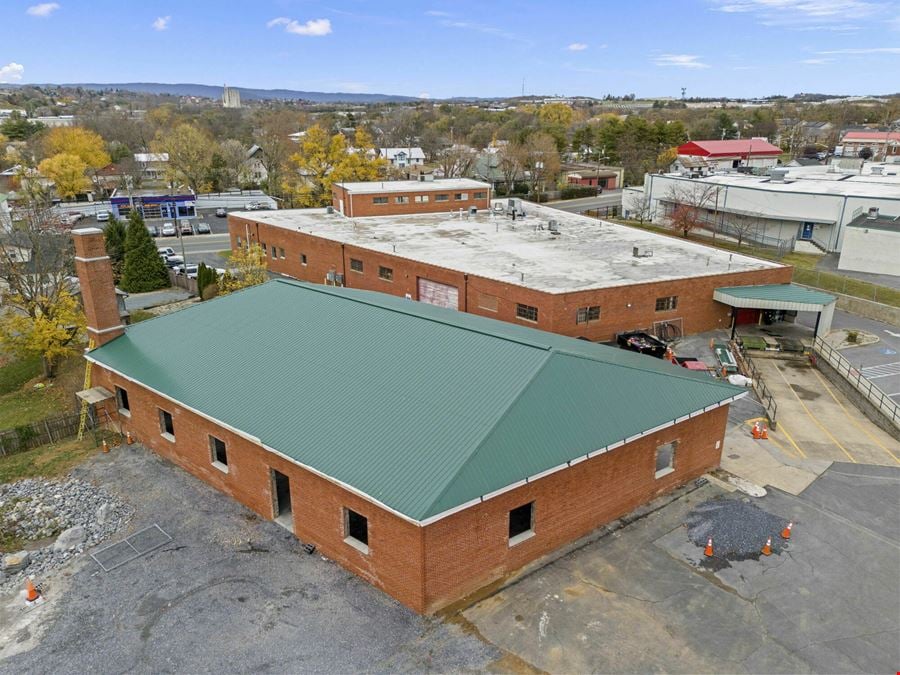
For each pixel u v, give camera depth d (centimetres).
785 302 3706
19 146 13988
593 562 1878
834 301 3869
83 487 2350
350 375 2159
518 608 1694
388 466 1727
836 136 15938
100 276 2697
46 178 10419
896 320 4272
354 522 1831
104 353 2702
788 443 2670
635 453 2055
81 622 1683
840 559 1906
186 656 1558
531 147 11356
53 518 2177
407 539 1619
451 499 1572
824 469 2452
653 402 2119
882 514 2153
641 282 3656
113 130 15888
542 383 1966
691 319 3884
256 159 13238
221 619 1677
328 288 3009
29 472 2486
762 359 3669
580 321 3534
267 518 2109
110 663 1545
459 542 1661
